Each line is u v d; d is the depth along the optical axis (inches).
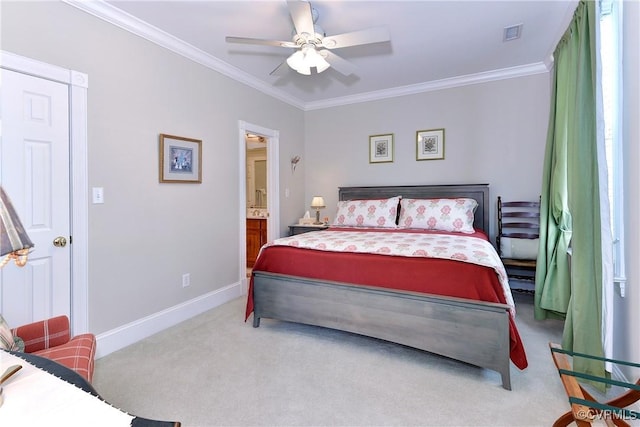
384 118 171.6
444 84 155.1
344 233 129.6
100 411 29.4
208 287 127.9
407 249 91.6
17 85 74.5
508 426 61.1
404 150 167.3
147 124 103.6
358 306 90.1
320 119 189.2
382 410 66.1
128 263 98.4
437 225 134.0
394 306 85.0
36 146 77.9
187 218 118.4
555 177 104.8
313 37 88.4
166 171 109.4
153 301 106.2
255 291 107.6
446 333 78.7
